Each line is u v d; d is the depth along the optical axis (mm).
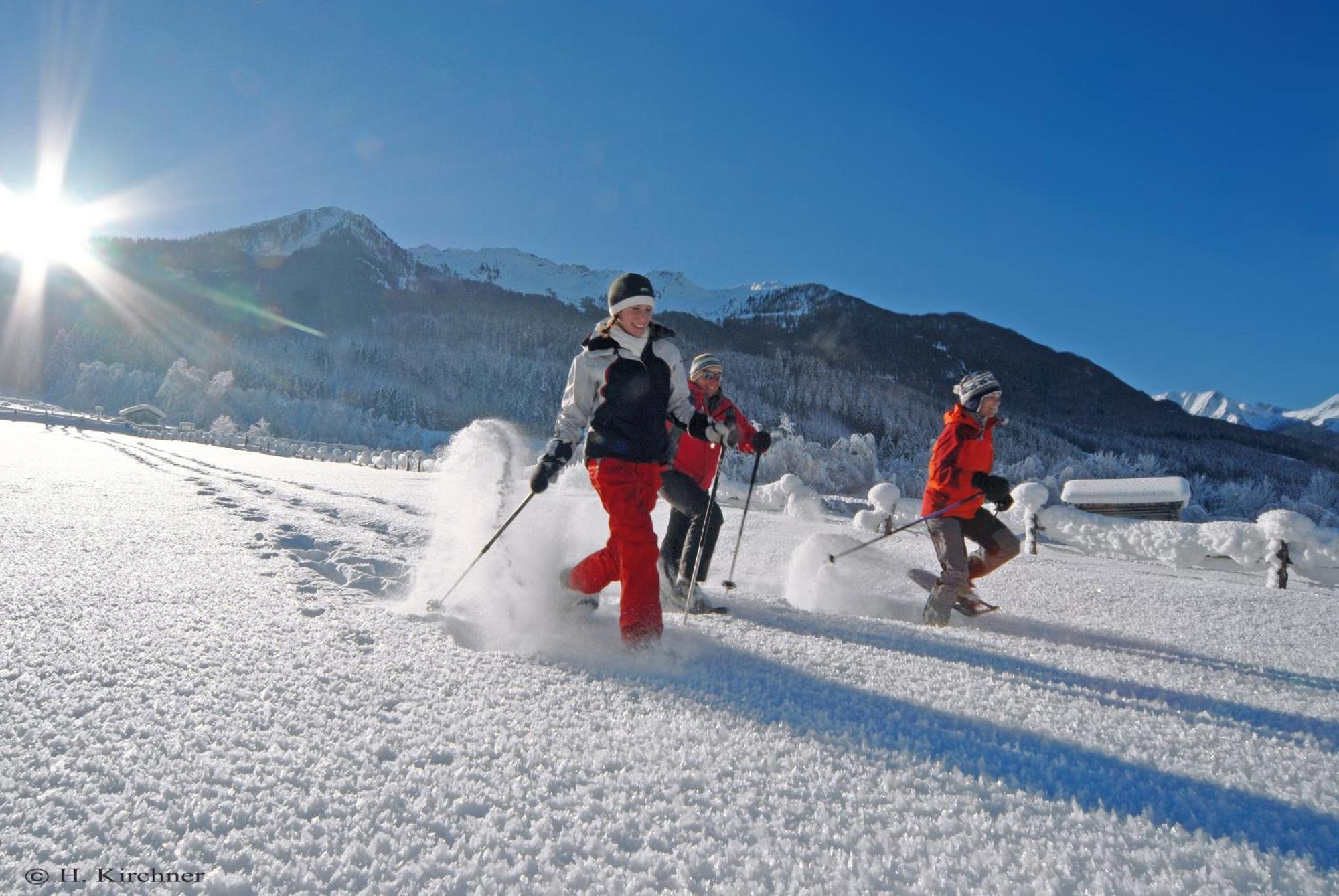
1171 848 1252
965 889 1100
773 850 1194
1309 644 3412
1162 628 3744
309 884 1050
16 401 104000
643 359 3143
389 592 3605
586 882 1080
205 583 3234
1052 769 1596
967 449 4082
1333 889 1140
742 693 2023
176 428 82812
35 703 1656
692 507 3785
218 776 1356
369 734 1591
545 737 1627
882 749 1647
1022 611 4242
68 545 4062
